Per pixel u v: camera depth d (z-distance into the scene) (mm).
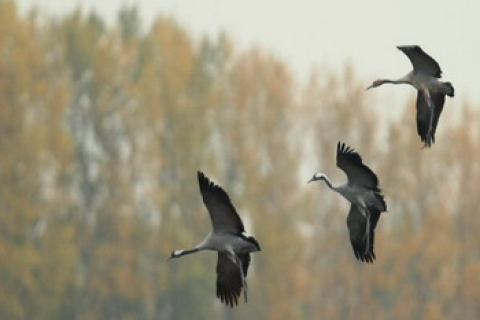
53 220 53156
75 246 53781
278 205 54906
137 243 53906
